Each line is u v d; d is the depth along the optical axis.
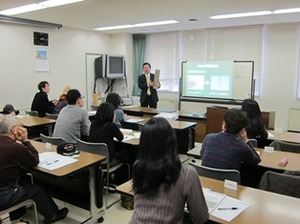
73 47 7.21
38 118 4.72
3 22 5.69
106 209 3.03
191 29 7.31
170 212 1.28
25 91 6.26
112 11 4.93
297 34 6.21
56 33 6.76
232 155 2.09
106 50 8.18
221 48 7.08
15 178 2.29
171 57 7.84
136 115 5.36
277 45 6.44
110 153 3.13
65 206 3.09
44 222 2.74
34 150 2.31
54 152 2.68
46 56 6.60
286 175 1.94
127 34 8.07
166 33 7.81
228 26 6.80
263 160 2.56
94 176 2.62
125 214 2.93
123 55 7.97
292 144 3.06
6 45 5.82
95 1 4.19
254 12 5.02
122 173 3.48
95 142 3.11
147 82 6.18
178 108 7.55
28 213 2.92
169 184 1.26
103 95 7.93
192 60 7.54
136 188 1.31
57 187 2.89
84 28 7.13
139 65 8.28
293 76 6.37
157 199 1.28
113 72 7.71
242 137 2.30
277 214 1.51
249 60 6.77
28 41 6.21
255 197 1.71
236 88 6.64
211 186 1.86
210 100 6.98
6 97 5.93
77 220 2.82
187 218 1.53
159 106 7.91
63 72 7.04
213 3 4.31
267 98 6.71
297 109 6.29
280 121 6.62
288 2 4.25
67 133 3.34
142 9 4.75
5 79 5.88
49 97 6.76
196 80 7.11
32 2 4.25
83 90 7.62
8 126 2.28
